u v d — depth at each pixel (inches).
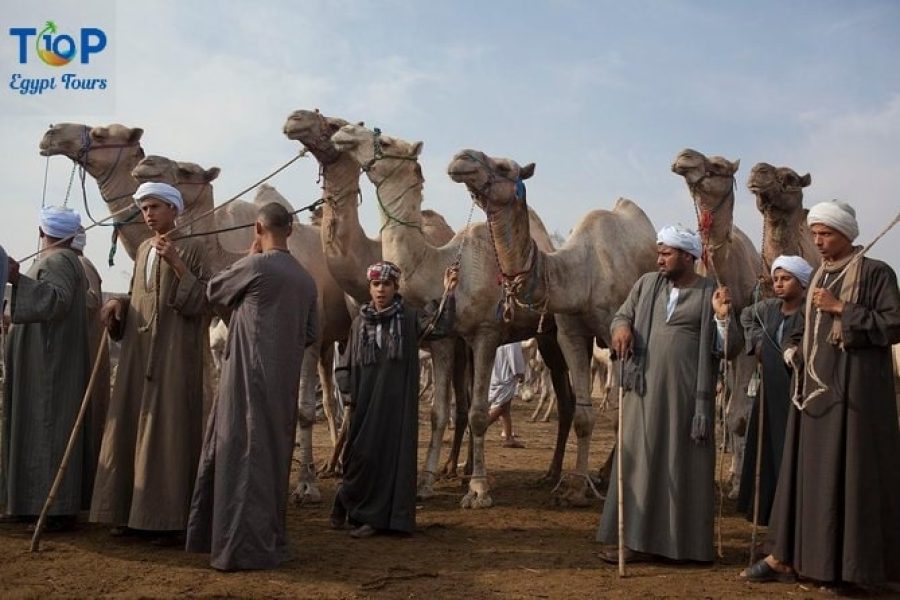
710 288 245.0
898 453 216.8
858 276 219.3
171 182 301.0
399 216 335.3
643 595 216.8
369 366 280.4
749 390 287.0
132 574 224.7
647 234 368.2
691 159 330.0
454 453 405.7
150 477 249.6
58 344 269.1
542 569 242.7
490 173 311.4
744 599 213.3
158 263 257.6
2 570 225.9
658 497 242.4
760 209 342.6
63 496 265.0
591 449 544.1
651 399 243.4
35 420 266.7
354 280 350.0
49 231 275.4
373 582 224.4
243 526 227.1
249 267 233.5
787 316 264.4
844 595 217.2
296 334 236.5
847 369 216.1
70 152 328.5
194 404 257.0
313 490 335.0
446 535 284.5
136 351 259.3
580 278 345.4
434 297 338.6
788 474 225.0
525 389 965.8
